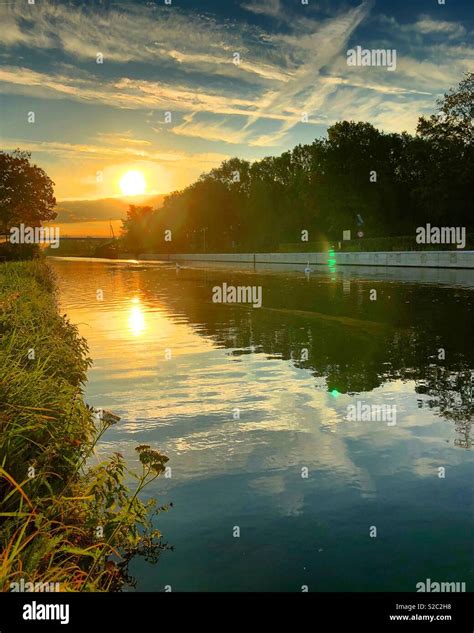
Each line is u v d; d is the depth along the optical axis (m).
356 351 10.70
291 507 4.37
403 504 4.39
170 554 3.76
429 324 13.95
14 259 40.72
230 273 45.06
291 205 80.00
